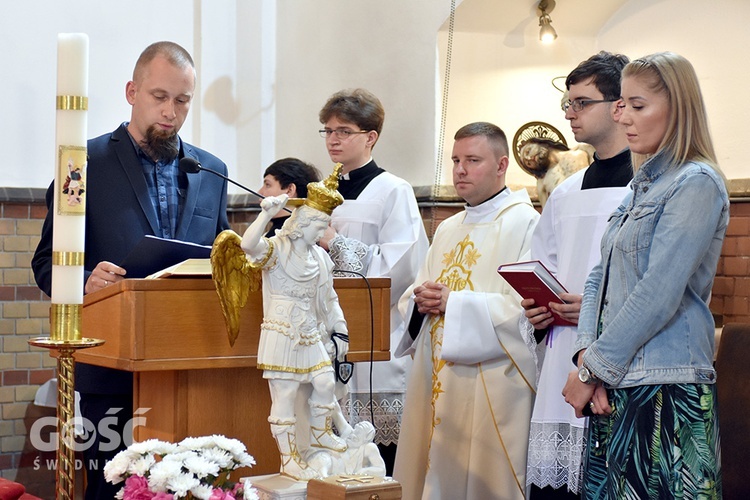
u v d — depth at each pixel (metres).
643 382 2.49
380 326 2.76
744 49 4.85
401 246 4.23
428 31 5.61
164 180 3.49
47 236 3.39
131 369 2.40
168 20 6.48
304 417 2.52
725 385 3.66
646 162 2.62
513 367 3.69
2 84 5.84
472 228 3.96
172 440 2.60
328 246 4.11
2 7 5.86
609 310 2.61
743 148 4.82
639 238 2.56
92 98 6.18
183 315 2.45
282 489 2.32
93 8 6.17
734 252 4.74
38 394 5.59
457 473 3.73
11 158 5.83
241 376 2.66
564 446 3.37
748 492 3.49
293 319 2.41
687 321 2.51
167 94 3.40
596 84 3.47
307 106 6.45
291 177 4.80
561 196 3.61
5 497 2.76
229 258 2.41
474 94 5.64
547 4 5.46
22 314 5.79
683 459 2.44
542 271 3.33
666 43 5.24
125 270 2.73
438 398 3.78
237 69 6.71
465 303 3.67
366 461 2.53
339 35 6.20
